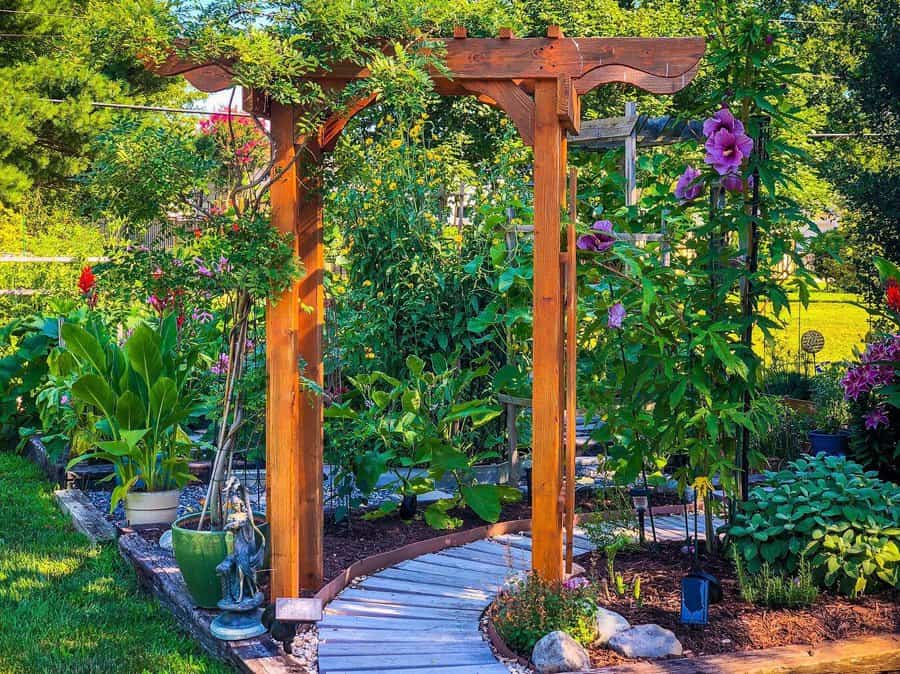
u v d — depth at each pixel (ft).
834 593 14.98
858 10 53.11
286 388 13.89
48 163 67.46
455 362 23.79
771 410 16.81
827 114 58.95
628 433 18.17
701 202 18.43
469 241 25.41
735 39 16.47
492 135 56.08
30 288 39.65
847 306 81.15
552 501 13.92
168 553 17.60
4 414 29.17
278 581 13.92
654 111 56.59
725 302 17.01
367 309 24.94
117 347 21.57
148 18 12.82
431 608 15.29
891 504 15.58
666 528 19.76
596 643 13.00
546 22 57.98
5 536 20.20
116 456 20.24
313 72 13.80
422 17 13.24
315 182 15.40
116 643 14.29
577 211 20.56
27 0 66.95
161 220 14.35
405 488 20.43
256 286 13.26
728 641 13.10
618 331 17.28
